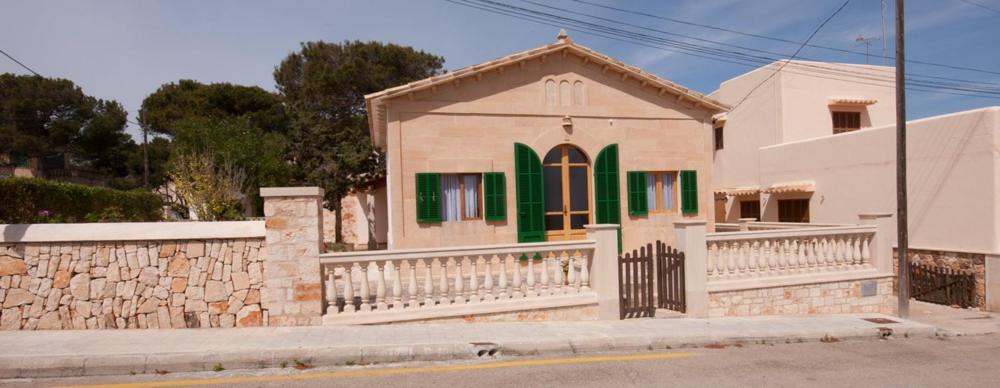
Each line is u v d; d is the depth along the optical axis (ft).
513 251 26.32
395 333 22.84
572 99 41.86
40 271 22.30
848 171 55.21
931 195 47.32
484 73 39.42
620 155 42.98
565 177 42.11
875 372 20.89
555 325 25.62
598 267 27.71
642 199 43.32
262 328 22.85
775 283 32.19
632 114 43.29
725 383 18.83
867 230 35.19
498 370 19.84
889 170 50.80
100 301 22.54
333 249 60.29
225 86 106.01
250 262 23.36
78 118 122.01
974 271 43.55
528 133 40.60
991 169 42.52
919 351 24.98
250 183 74.13
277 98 109.81
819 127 68.23
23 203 31.35
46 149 113.80
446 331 23.47
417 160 38.06
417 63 100.12
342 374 19.07
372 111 41.98
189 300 22.94
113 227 22.54
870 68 70.85
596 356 22.30
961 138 44.86
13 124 112.06
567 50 41.01
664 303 30.55
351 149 74.33
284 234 23.26
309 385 17.83
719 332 25.57
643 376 19.45
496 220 39.60
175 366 19.10
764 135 69.97
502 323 25.48
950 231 45.68
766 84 69.46
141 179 120.98
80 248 22.57
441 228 38.52
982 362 22.99
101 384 17.65
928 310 42.06
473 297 25.71
